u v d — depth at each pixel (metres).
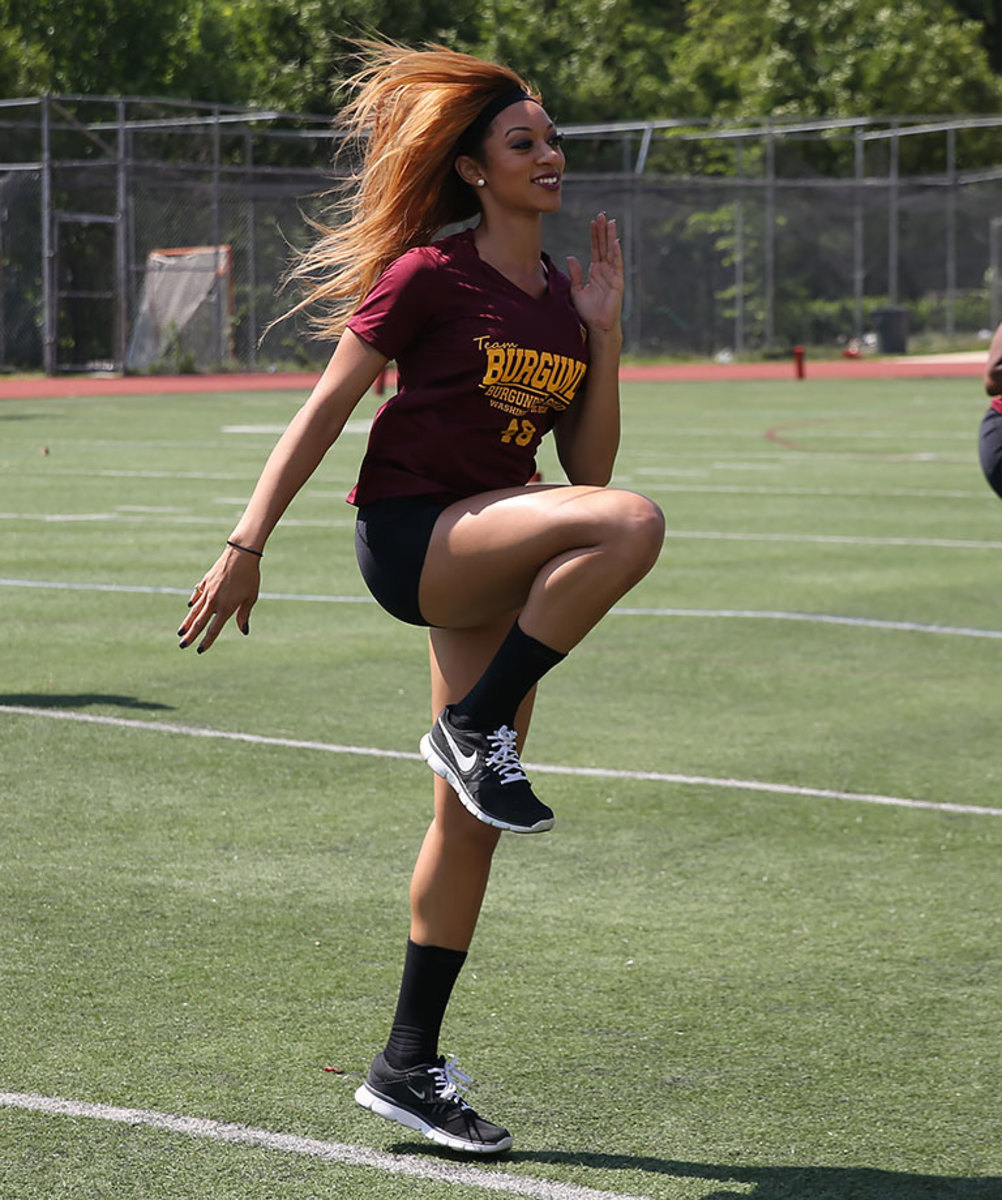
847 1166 6.19
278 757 12.12
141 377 62.16
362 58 6.50
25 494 28.64
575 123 80.50
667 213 72.81
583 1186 5.98
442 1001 6.38
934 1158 6.27
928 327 78.44
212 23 75.12
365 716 13.42
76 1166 6.05
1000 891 9.45
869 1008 7.74
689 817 10.87
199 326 64.56
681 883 9.55
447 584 6.00
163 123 60.97
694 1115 6.61
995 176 75.56
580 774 11.90
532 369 6.15
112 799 10.99
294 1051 7.14
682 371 68.06
